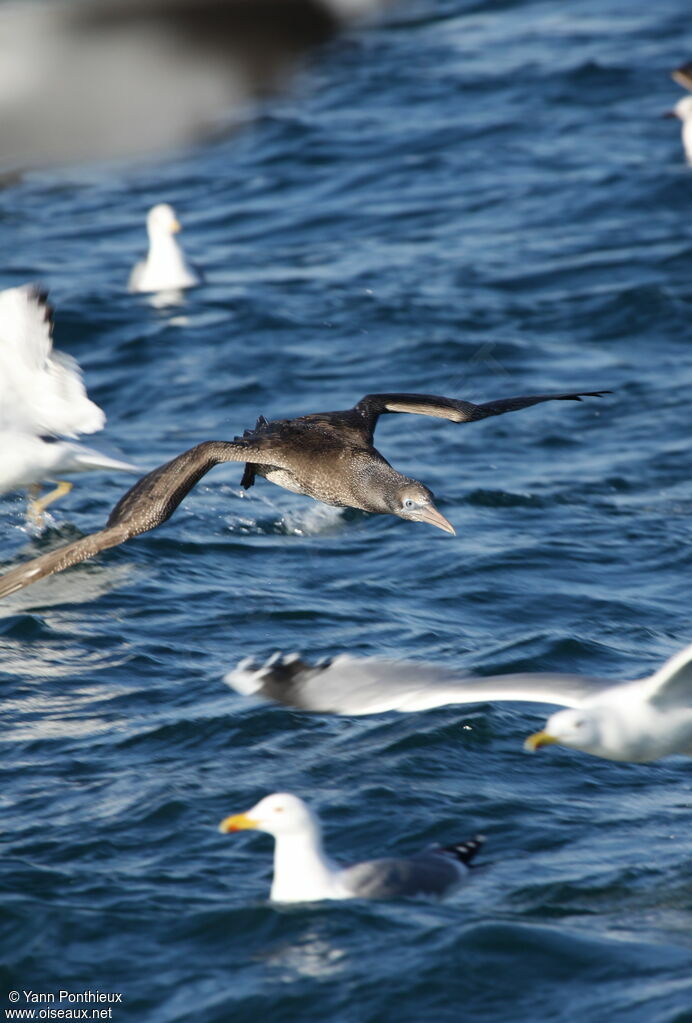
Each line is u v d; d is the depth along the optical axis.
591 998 7.88
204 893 9.39
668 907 9.00
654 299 24.81
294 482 9.62
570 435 20.16
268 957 8.44
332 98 36.72
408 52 39.94
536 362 22.80
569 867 9.66
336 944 8.52
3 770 11.41
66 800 10.84
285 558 16.45
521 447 19.78
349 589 15.47
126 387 22.55
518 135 33.97
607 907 9.06
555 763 11.44
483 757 11.56
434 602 15.07
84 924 8.89
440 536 16.88
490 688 7.37
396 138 34.06
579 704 8.18
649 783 11.15
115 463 15.02
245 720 12.14
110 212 31.50
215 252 28.78
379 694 7.03
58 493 16.98
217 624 14.50
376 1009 7.88
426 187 31.53
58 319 25.00
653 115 34.69
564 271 26.47
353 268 27.28
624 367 22.55
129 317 25.31
